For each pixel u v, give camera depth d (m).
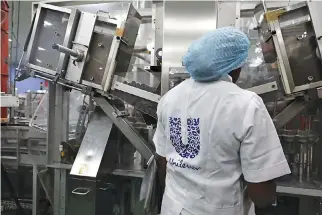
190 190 0.89
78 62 1.74
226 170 0.83
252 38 1.81
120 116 1.81
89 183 1.88
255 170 0.79
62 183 2.03
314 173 1.82
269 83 1.49
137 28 1.95
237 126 0.79
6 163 2.37
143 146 1.76
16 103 1.90
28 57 1.83
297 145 1.79
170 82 1.64
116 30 1.67
